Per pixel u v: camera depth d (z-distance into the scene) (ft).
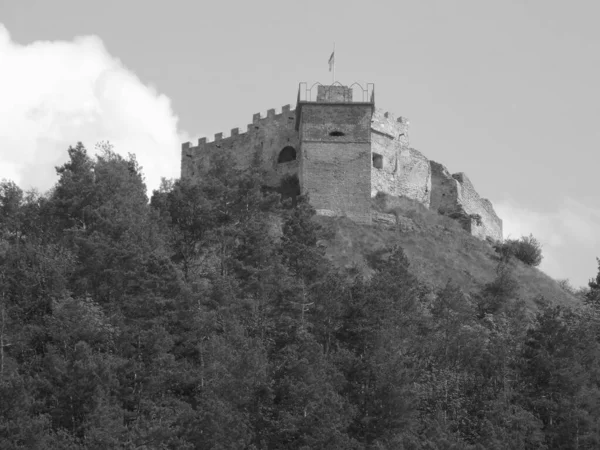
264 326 626.23
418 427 586.45
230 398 554.46
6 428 515.50
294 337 606.14
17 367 592.60
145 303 615.57
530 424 588.50
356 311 633.20
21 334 615.16
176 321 610.24
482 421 596.29
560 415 607.37
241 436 533.96
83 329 592.60
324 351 629.51
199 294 622.54
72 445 512.22
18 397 538.06
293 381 560.20
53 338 606.96
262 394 564.30
